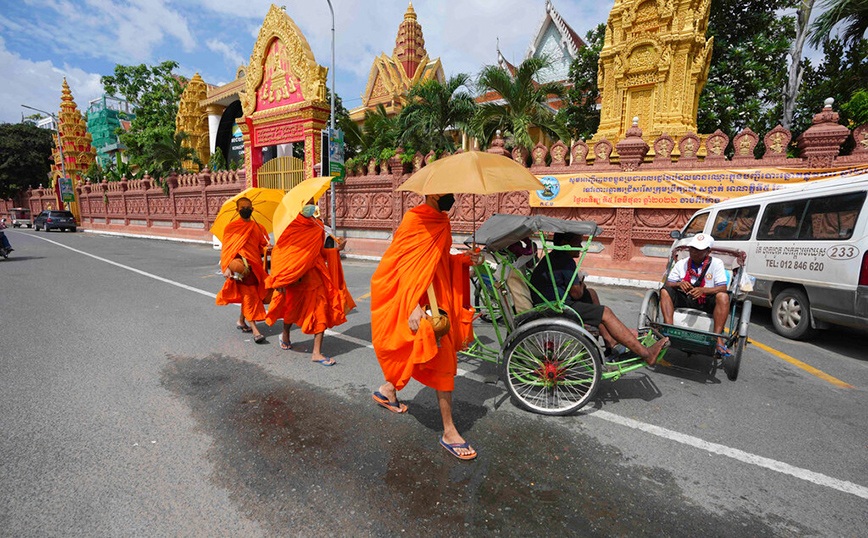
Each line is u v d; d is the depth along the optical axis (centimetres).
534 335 342
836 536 214
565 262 360
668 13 1252
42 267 1186
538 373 345
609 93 1382
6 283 931
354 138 1902
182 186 2161
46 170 4684
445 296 281
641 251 906
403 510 229
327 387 391
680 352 494
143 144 2805
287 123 1426
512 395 353
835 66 1257
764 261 590
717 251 456
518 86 1245
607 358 380
